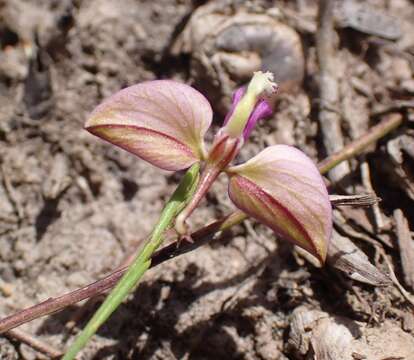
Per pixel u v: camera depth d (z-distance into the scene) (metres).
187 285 0.11
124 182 0.11
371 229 0.11
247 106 0.09
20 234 0.11
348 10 0.12
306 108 0.12
